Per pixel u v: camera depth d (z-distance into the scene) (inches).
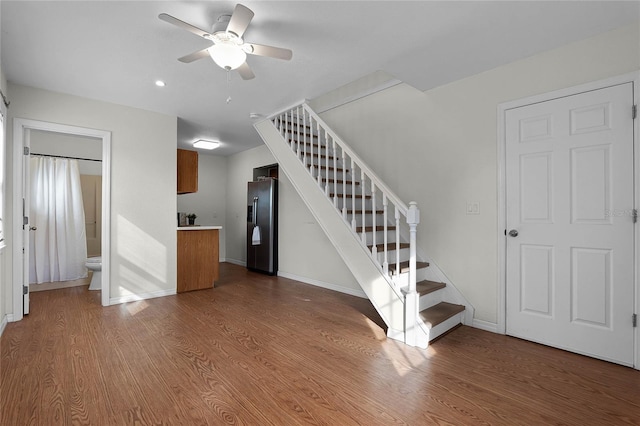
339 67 118.8
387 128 152.2
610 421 67.0
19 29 92.5
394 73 121.7
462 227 125.6
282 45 103.5
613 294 92.7
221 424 65.7
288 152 156.3
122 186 157.0
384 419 67.6
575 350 99.4
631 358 89.9
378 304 116.6
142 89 138.8
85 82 130.4
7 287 126.8
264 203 233.3
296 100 153.6
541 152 105.8
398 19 88.5
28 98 133.0
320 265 193.8
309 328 121.8
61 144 205.6
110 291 152.7
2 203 115.3
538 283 107.0
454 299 127.4
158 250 167.9
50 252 189.0
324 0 80.9
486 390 78.9
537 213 107.0
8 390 77.2
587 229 97.1
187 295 171.2
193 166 189.2
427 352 100.5
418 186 139.6
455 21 88.7
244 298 165.0
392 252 130.2
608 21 88.1
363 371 88.3
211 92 143.3
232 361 93.7
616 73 91.8
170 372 86.9
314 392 77.7
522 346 104.8
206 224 288.7
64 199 194.1
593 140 95.8
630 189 89.8
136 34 96.3
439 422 66.8
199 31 80.3
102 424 65.3
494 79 116.8
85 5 82.4
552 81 103.4
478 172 121.0
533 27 91.0
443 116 131.3
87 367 89.2
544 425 65.9
